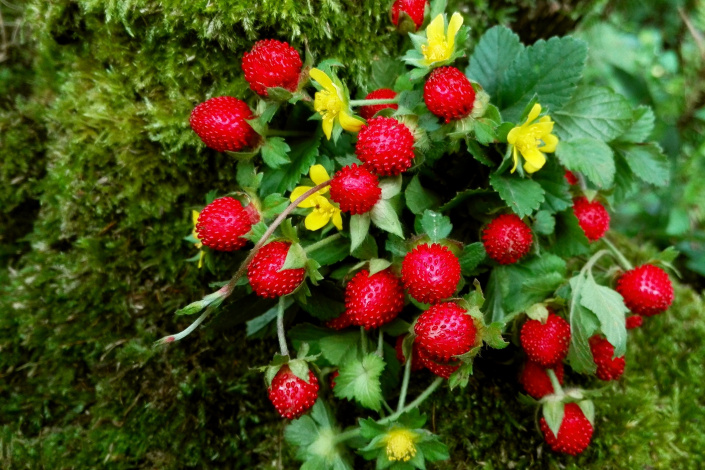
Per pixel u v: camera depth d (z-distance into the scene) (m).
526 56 0.21
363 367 0.20
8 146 0.24
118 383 0.23
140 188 0.23
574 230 0.22
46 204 0.24
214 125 0.20
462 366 0.19
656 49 0.35
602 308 0.20
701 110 0.32
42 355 0.23
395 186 0.19
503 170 0.20
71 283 0.23
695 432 0.23
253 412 0.23
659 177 0.23
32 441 0.23
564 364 0.23
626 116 0.22
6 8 0.24
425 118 0.20
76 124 0.22
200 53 0.22
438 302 0.19
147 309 0.23
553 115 0.22
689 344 0.25
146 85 0.22
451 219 0.22
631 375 0.24
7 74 0.25
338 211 0.20
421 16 0.21
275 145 0.20
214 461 0.23
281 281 0.19
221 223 0.19
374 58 0.22
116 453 0.22
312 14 0.21
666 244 0.30
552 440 0.21
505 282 0.21
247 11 0.21
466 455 0.22
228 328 0.23
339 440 0.20
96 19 0.22
